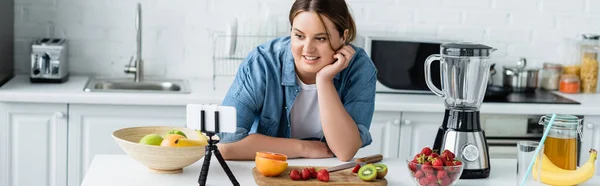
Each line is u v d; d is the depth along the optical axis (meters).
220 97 3.66
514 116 3.87
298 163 2.46
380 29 4.26
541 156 2.18
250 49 4.01
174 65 4.20
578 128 2.36
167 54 4.19
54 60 3.83
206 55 4.21
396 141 3.80
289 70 2.54
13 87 3.69
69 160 3.65
